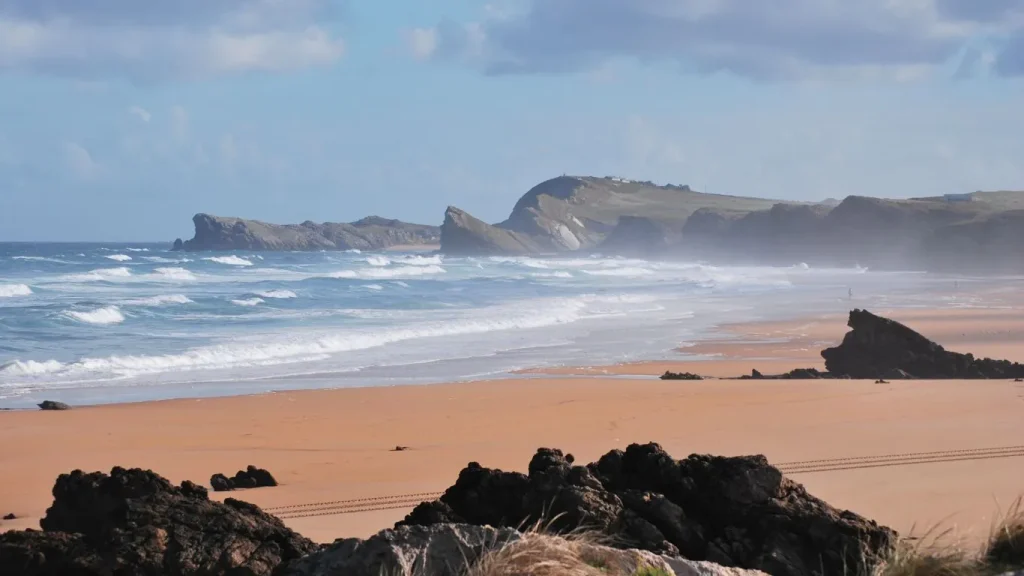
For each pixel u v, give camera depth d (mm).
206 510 8273
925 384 28203
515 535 5965
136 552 7715
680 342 43000
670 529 8742
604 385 28219
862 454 17562
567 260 192750
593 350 39594
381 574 5816
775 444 18859
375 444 19812
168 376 31141
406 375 31781
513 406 24469
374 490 15461
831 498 14094
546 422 22188
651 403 24734
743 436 19844
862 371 32688
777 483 9148
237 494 15219
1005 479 15281
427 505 8828
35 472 17484
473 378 31344
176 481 16562
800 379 30172
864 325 33406
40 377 30641
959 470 15977
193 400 25750
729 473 9203
